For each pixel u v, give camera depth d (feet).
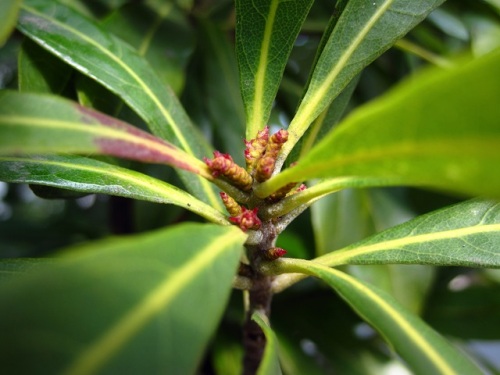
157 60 0.61
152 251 0.24
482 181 0.20
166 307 0.22
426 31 0.68
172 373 0.20
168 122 0.47
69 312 0.20
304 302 0.78
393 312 0.30
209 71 0.71
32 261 0.37
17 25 0.45
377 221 0.70
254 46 0.42
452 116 0.21
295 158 0.47
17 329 0.19
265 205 0.38
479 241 0.41
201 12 0.80
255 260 0.40
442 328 0.76
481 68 0.19
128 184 0.40
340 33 0.42
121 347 0.20
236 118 0.69
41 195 0.45
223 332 0.75
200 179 0.48
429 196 0.72
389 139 0.23
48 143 0.28
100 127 0.30
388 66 0.74
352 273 0.67
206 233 0.27
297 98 0.73
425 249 0.41
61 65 0.50
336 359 0.73
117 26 0.61
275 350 0.28
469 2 0.68
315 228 0.66
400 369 0.74
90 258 0.22
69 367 0.19
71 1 0.64
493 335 0.75
